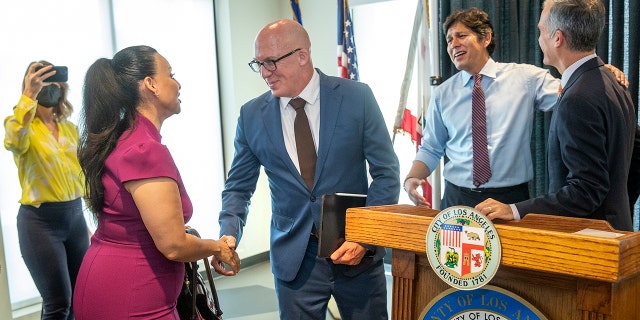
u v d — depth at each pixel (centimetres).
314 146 170
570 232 75
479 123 215
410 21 410
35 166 252
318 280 170
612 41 259
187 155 423
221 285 412
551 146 149
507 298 77
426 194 270
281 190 173
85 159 133
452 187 230
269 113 174
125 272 132
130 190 127
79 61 350
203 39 430
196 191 432
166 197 127
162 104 141
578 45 148
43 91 257
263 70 164
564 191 128
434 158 239
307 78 169
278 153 170
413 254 86
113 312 131
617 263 63
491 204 95
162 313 136
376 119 171
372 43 433
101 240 137
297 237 170
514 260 71
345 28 316
